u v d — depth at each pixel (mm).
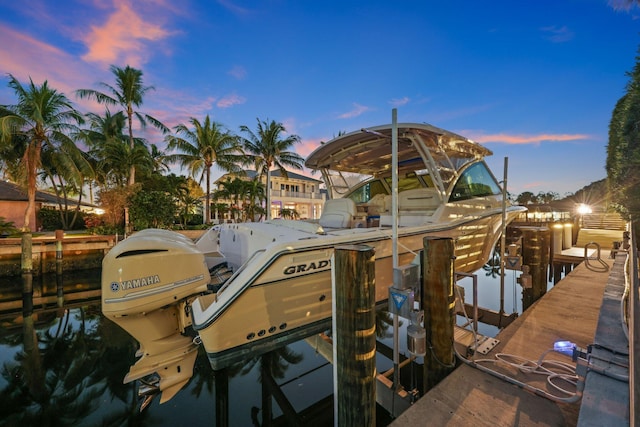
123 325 2584
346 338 1795
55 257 9312
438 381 2305
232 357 2543
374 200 6031
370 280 1777
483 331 4867
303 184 28906
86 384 3586
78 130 15422
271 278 2650
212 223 18953
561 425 1752
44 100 12500
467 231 4445
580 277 4898
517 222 12109
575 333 2945
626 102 5977
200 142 19156
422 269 2465
